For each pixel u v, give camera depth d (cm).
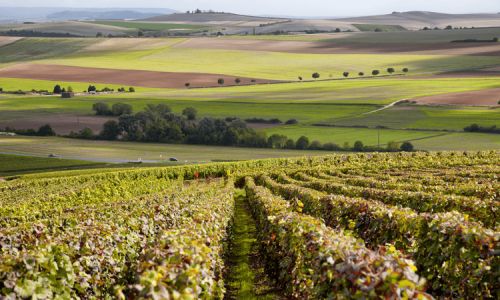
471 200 1695
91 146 9281
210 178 5334
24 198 3244
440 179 3025
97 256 1162
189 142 9438
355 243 920
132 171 5200
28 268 898
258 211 2189
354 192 2375
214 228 1495
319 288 864
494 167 3647
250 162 5697
